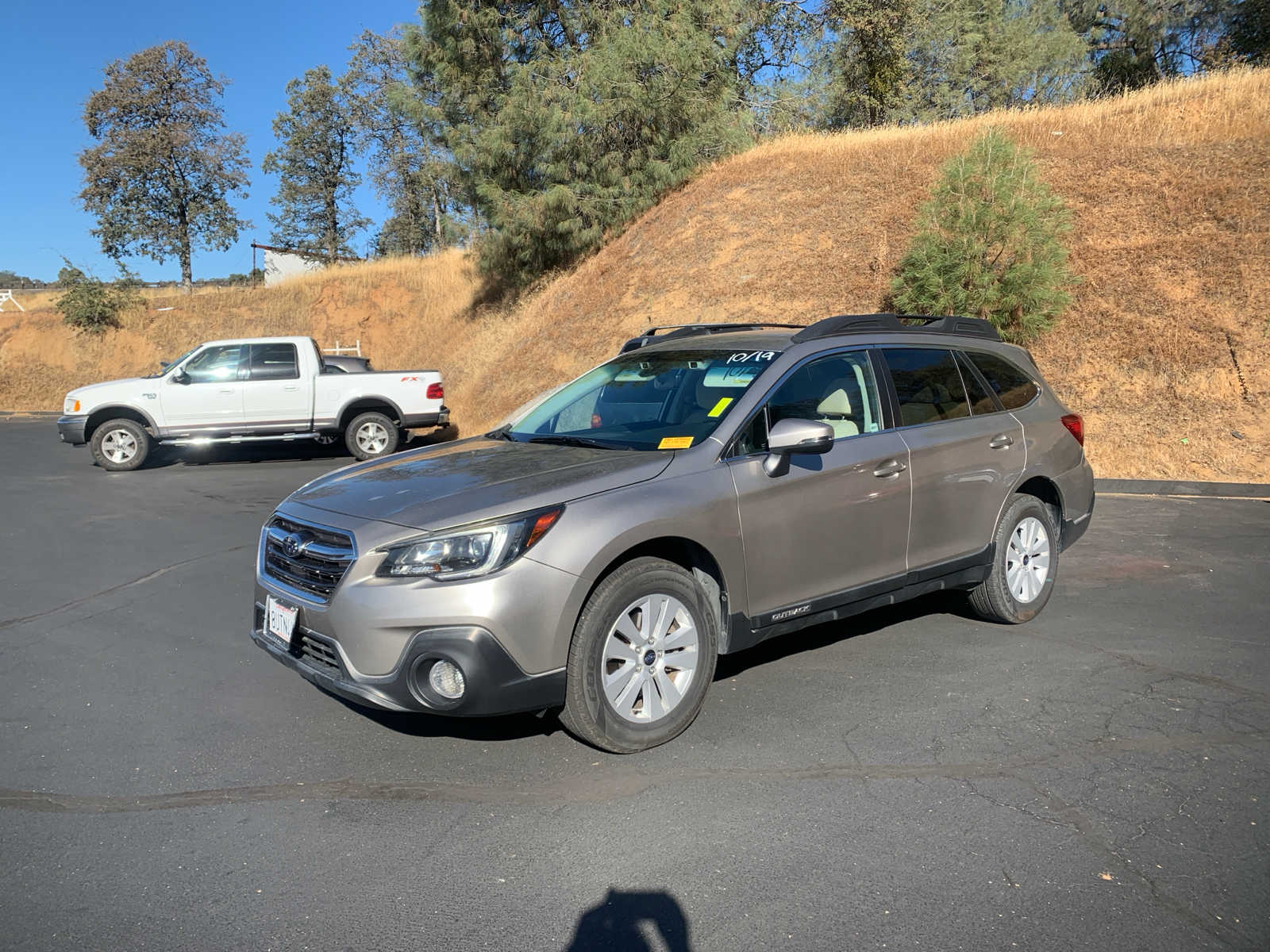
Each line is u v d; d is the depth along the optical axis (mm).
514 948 2537
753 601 4109
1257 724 3945
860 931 2576
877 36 29703
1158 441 10656
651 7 20938
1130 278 12859
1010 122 18406
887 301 14547
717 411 4293
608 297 18656
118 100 42188
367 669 3465
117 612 6062
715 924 2619
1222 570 6574
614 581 3633
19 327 30469
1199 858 2922
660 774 3576
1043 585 5520
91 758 3811
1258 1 29656
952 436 4973
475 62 21688
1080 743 3789
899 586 4703
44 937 2609
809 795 3383
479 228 23047
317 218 51469
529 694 3451
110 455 13672
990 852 2973
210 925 2660
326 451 16406
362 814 3312
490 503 3576
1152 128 16047
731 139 21203
